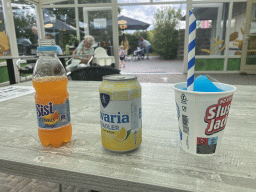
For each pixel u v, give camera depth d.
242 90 1.14
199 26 6.21
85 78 1.97
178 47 14.92
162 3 6.03
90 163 0.45
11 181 1.54
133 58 15.09
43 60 0.67
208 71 6.48
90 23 6.41
